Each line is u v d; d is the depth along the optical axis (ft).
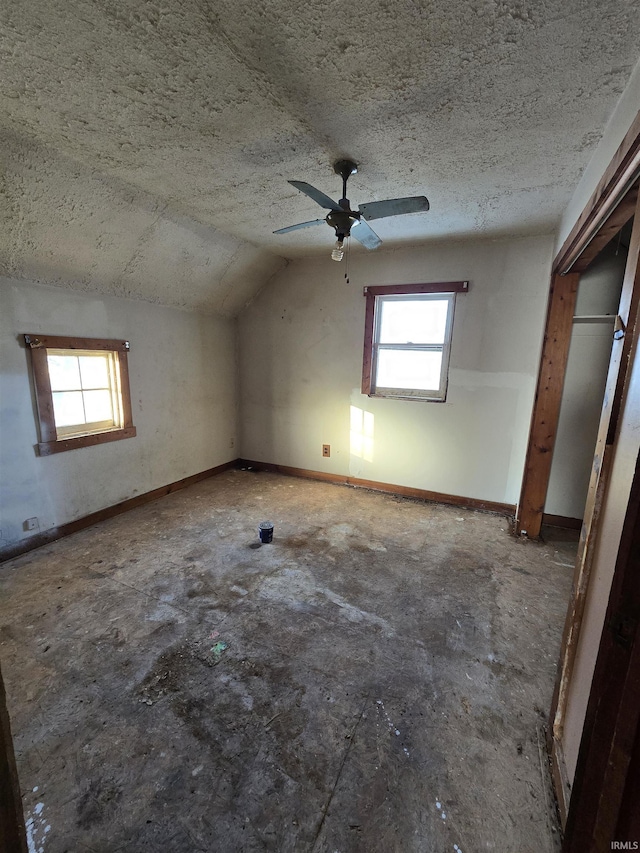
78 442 9.75
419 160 6.58
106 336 10.27
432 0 3.55
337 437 13.70
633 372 3.14
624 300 3.54
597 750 2.49
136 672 5.58
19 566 8.27
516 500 11.31
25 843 2.03
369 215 6.67
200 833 3.75
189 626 6.53
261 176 7.26
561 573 8.30
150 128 5.72
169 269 10.77
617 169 4.39
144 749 4.52
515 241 10.33
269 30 3.92
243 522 10.62
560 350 9.16
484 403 11.32
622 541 2.21
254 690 5.32
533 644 6.26
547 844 3.69
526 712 5.09
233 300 13.79
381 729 4.81
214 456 14.60
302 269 13.21
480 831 3.80
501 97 4.91
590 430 9.82
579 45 3.99
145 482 11.84
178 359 12.59
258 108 5.22
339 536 9.88
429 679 5.56
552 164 6.57
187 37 4.01
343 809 3.97
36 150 6.27
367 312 12.41
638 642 2.13
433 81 4.64
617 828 2.20
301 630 6.48
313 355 13.61
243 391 15.30
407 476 12.71
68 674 5.53
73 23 3.85
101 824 3.80
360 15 3.72
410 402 12.25
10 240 7.48
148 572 8.12
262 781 4.21
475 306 10.98
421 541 9.67
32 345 8.54
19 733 4.67
